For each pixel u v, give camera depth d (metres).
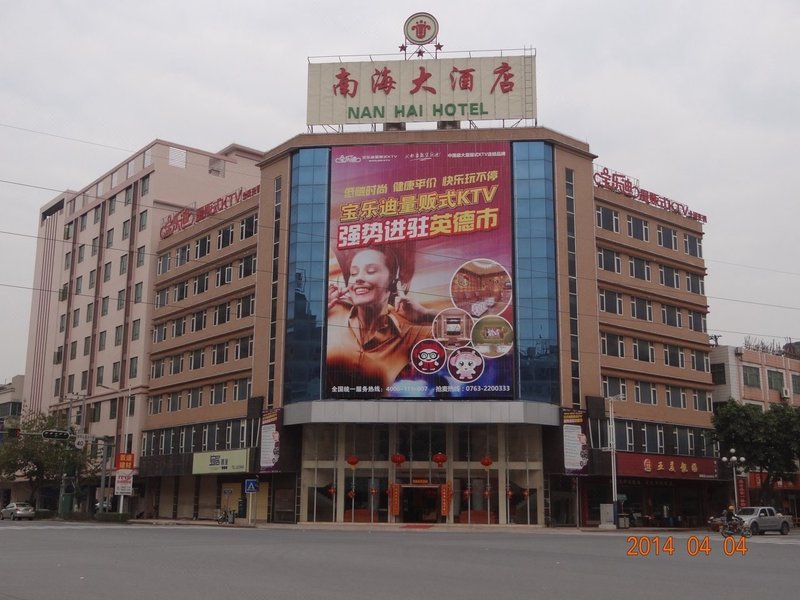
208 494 59.03
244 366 55.69
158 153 70.50
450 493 48.00
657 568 18.72
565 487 49.47
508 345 48.34
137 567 17.56
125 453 61.38
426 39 53.78
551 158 51.62
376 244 50.12
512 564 19.36
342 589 14.17
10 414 93.94
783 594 14.18
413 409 47.31
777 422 53.94
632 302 56.38
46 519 61.97
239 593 13.51
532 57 52.91
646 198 59.41
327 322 49.56
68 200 85.12
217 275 60.69
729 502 59.16
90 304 77.06
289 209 52.62
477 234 49.81
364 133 52.12
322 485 49.03
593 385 50.81
